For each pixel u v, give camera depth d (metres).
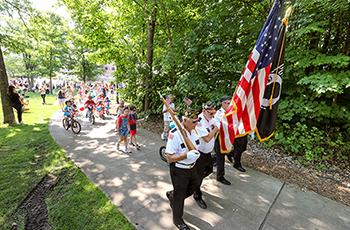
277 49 3.02
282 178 4.42
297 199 3.64
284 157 5.64
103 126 8.65
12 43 8.39
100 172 4.46
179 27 8.53
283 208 3.37
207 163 3.27
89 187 3.82
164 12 7.75
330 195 3.84
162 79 9.32
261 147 6.31
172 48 7.45
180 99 8.09
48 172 4.45
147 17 8.03
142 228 2.82
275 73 3.11
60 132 7.48
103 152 5.66
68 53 20.72
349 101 5.96
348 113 5.24
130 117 5.70
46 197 3.55
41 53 10.43
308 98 6.05
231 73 6.87
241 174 4.54
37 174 4.32
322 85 4.62
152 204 3.36
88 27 8.45
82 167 4.69
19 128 7.68
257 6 6.86
